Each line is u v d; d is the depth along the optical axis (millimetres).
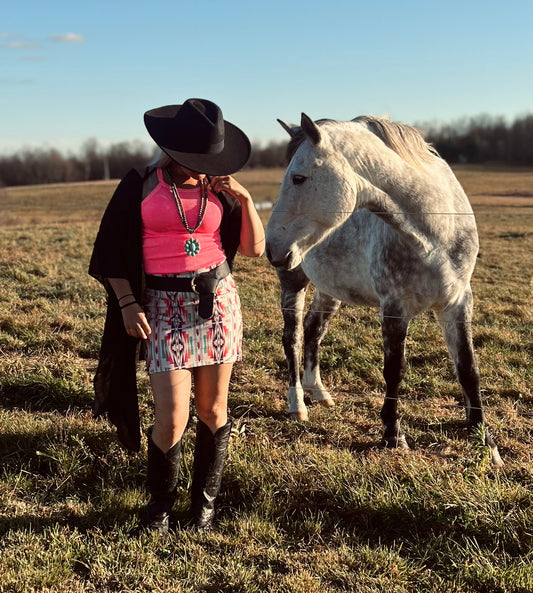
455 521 2891
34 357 5188
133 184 2656
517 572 2541
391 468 3354
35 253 10477
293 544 2838
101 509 3037
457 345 3828
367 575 2580
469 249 3725
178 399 2717
